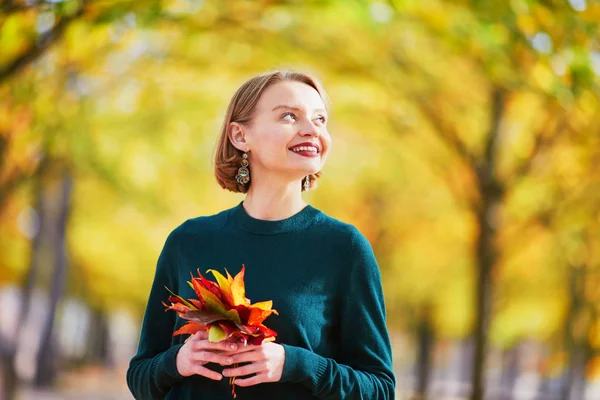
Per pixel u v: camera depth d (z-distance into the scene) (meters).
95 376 33.12
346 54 12.47
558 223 14.77
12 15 8.36
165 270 3.31
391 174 19.94
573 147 13.07
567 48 8.70
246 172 3.25
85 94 13.23
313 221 3.15
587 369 18.77
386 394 3.09
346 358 3.15
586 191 14.24
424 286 22.52
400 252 22.39
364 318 3.12
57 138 12.87
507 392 29.20
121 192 16.72
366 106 13.80
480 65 9.90
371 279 3.12
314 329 3.06
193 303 2.84
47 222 20.38
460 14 9.06
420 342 28.23
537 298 18.89
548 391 29.33
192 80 14.75
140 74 13.93
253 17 10.60
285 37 12.26
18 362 17.70
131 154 16.06
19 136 12.50
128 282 26.86
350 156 19.62
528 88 9.55
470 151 12.63
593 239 15.80
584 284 17.34
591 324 17.80
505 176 12.76
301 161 3.12
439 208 19.91
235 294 2.80
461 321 24.47
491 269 12.60
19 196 18.75
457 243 20.86
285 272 3.08
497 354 30.48
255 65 13.05
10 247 22.44
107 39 11.23
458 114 12.84
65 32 8.62
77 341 38.94
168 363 3.03
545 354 20.97
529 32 8.75
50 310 22.97
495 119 12.50
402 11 8.72
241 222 3.17
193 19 10.39
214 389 3.04
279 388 3.01
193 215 20.30
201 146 16.00
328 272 3.09
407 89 12.71
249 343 2.81
